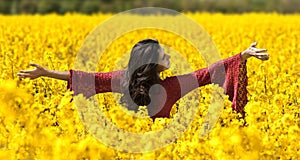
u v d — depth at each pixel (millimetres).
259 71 9984
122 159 5352
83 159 4809
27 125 5164
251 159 4828
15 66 10734
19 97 5254
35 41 18500
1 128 5559
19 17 30969
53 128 5703
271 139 5488
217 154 4906
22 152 5066
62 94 7832
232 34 20500
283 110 6949
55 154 4766
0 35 19938
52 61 10273
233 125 5707
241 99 6367
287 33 22656
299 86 8070
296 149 5363
